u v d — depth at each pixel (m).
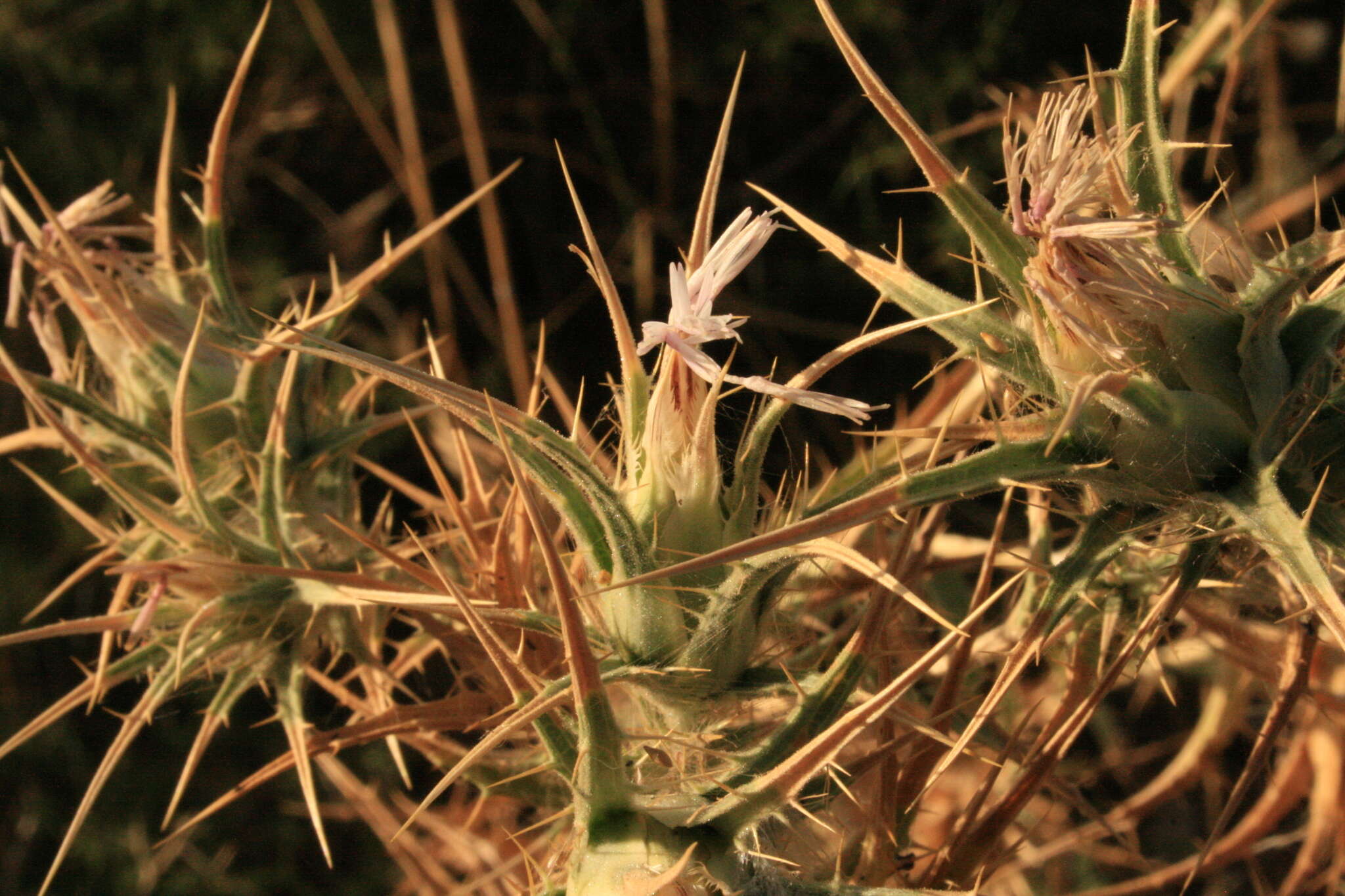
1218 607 0.34
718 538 0.31
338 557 0.35
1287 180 0.56
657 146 0.72
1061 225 0.30
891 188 0.69
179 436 0.33
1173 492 0.30
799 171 0.71
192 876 0.64
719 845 0.30
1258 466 0.30
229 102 0.35
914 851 0.38
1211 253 0.32
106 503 0.67
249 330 0.36
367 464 0.37
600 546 0.31
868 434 0.31
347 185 0.73
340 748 0.33
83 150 0.70
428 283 0.71
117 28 0.71
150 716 0.33
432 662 0.45
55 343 0.36
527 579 0.33
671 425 0.31
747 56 0.71
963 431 0.31
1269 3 0.38
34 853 0.65
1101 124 0.31
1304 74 0.63
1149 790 0.38
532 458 0.31
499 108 0.72
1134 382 0.30
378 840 0.65
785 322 0.67
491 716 0.32
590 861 0.30
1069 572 0.30
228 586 0.33
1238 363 0.30
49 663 0.67
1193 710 0.54
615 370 0.70
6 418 0.68
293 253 0.72
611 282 0.31
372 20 0.72
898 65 0.69
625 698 0.34
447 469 0.57
